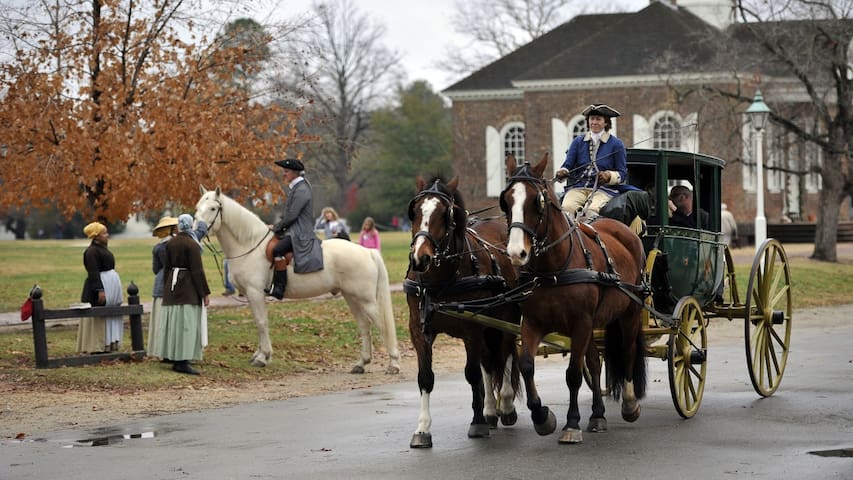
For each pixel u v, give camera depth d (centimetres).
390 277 3131
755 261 1291
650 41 5622
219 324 2041
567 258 998
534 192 970
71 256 4225
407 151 8469
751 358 1277
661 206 1223
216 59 2038
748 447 977
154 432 1137
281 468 925
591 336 1027
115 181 1897
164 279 1583
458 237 1033
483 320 1045
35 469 941
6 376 1508
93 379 1494
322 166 7375
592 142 1205
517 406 1298
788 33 3534
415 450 996
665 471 877
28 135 1922
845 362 1639
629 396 1138
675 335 1126
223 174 1962
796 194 5934
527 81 5672
